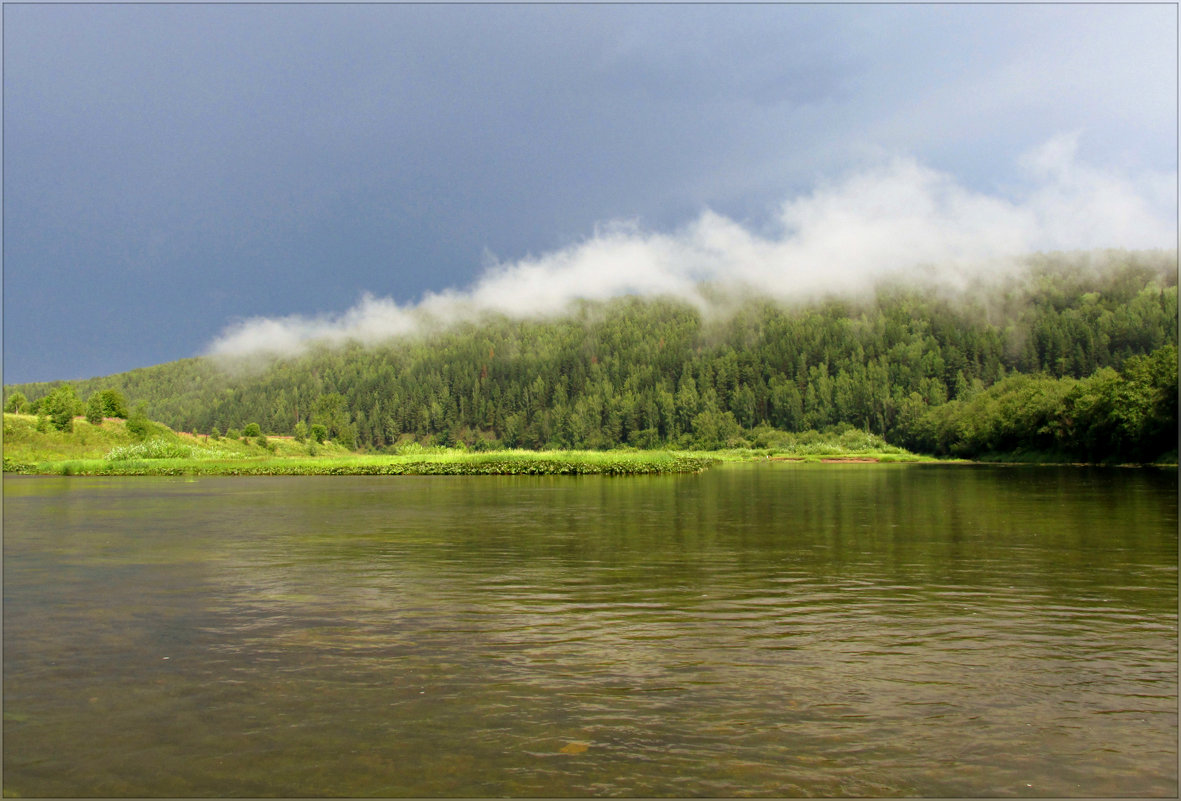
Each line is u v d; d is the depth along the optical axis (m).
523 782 5.07
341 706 6.45
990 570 12.71
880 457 110.38
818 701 6.55
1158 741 5.74
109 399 97.12
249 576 12.43
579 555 14.55
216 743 5.71
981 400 102.19
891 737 5.80
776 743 5.69
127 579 12.22
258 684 7.02
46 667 7.54
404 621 9.36
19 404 94.69
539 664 7.61
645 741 5.72
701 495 31.73
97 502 29.53
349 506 26.72
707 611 9.84
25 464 63.41
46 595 10.98
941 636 8.61
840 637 8.58
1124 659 7.73
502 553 14.88
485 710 6.35
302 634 8.77
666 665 7.57
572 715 6.24
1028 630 8.84
